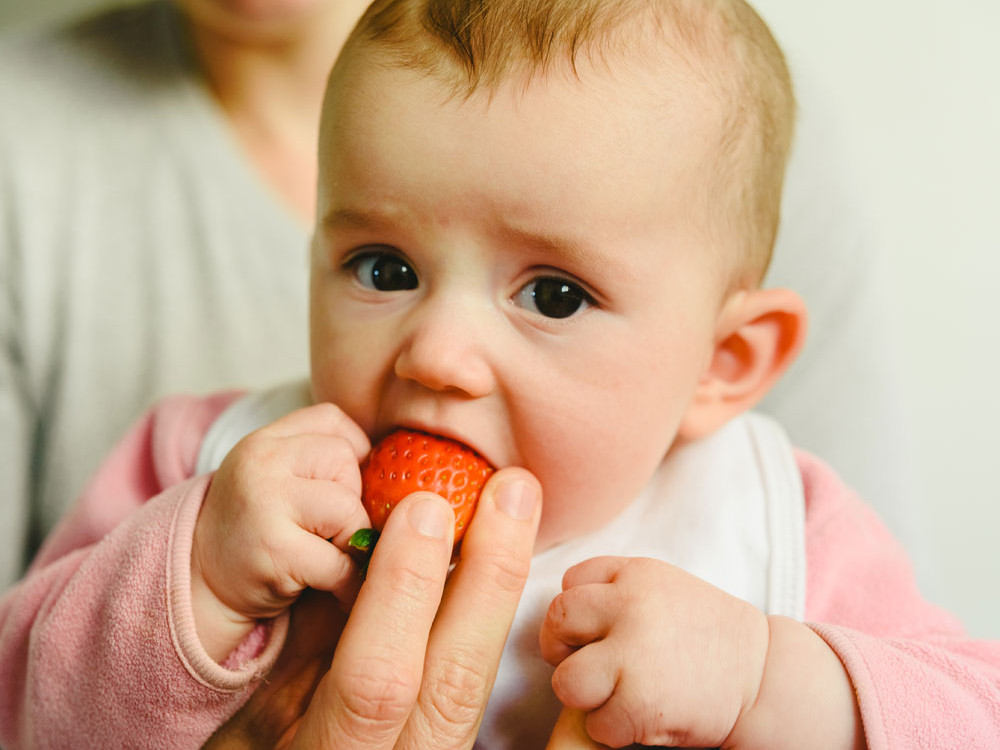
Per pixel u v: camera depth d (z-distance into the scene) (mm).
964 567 2275
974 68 2125
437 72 810
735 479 1071
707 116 873
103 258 1544
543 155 779
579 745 780
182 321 1550
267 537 787
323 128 891
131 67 1570
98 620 859
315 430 844
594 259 804
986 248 2178
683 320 884
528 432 824
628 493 926
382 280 849
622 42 842
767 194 997
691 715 757
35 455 1612
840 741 780
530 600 962
